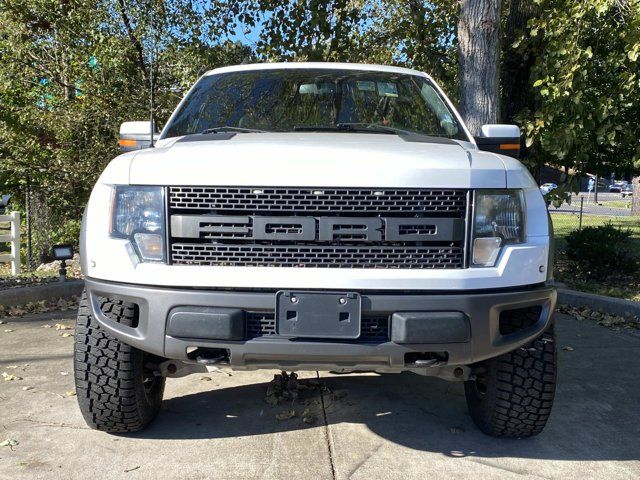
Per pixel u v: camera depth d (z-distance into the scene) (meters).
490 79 7.36
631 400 4.23
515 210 2.97
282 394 4.14
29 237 13.32
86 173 12.37
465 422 3.78
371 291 2.81
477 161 3.00
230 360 2.86
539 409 3.29
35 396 4.09
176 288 2.84
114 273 2.91
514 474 3.13
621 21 7.60
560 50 7.36
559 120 8.15
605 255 9.43
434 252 2.88
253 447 3.37
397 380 4.52
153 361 3.46
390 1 11.02
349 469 3.14
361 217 2.84
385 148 3.05
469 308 2.83
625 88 7.57
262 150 2.95
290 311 2.77
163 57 11.23
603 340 5.85
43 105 12.59
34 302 7.29
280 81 4.40
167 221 2.88
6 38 11.98
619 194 73.12
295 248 2.84
